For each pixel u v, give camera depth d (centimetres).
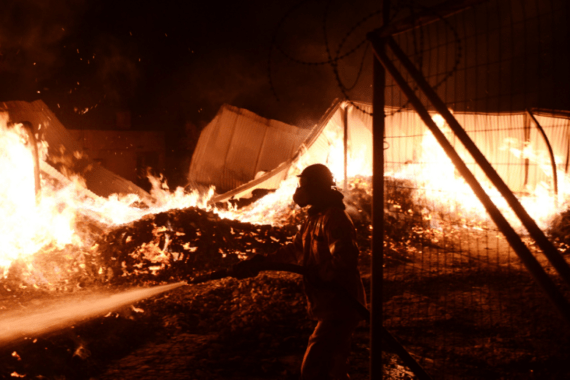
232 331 448
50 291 575
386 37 231
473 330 475
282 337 448
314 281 280
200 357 396
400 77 219
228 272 293
